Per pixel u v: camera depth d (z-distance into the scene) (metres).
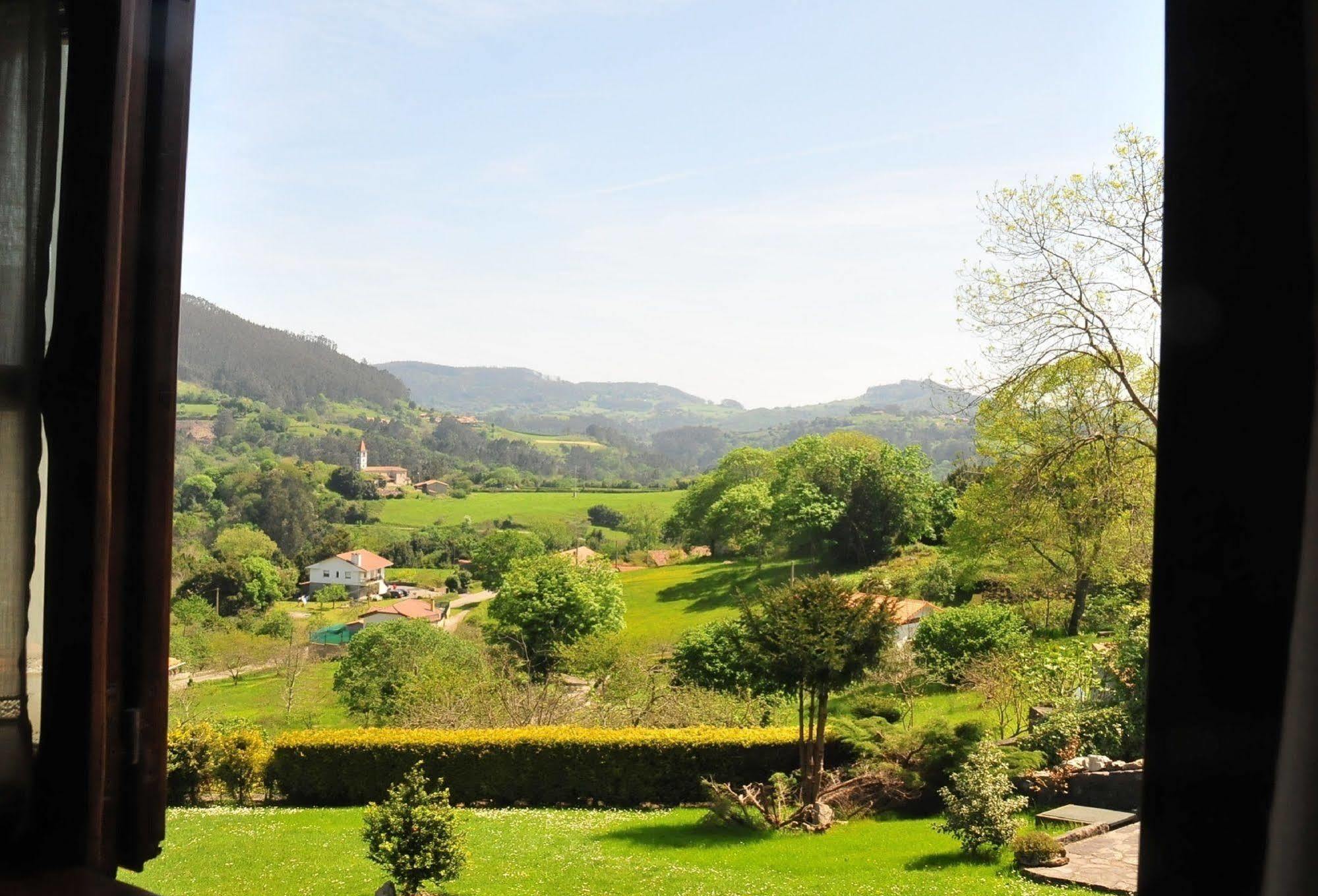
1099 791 9.50
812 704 12.27
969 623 18.22
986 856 8.57
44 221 2.29
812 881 8.40
